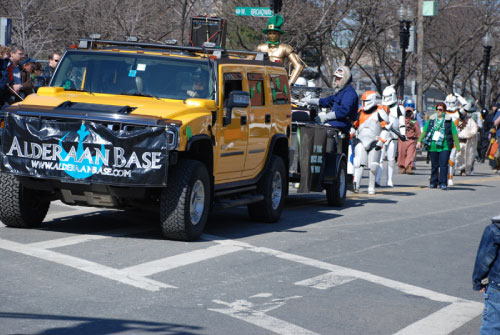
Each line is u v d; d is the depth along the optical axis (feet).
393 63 249.96
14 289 34.91
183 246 46.78
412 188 97.96
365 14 185.37
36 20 142.82
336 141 73.92
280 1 100.78
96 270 39.32
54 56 78.33
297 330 31.42
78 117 44.91
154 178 44.21
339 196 72.79
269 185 58.29
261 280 39.68
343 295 37.76
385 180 111.24
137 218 56.90
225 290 37.14
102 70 51.60
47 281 36.65
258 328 31.35
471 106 129.59
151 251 44.68
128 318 31.53
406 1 187.42
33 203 49.47
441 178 97.45
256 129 55.93
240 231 54.49
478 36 238.48
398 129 96.37
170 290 36.42
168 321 31.48
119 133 44.32
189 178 46.73
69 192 46.65
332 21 163.94
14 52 72.02
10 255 41.57
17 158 45.88
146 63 51.39
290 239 52.21
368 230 58.59
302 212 67.67
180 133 44.75
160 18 146.82
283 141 61.11
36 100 47.47
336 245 51.08
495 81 306.96
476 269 26.84
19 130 45.75
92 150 44.68
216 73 50.75
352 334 31.42
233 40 180.24
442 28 237.66
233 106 50.16
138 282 37.50
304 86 83.20
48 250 43.34
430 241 55.16
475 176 130.11
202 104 48.67
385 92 95.55
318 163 68.49
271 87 58.90
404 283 41.16
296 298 36.50
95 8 144.15
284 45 83.92
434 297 38.55
